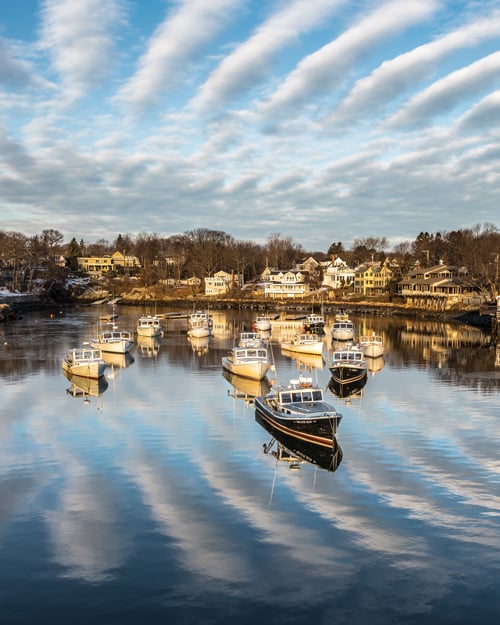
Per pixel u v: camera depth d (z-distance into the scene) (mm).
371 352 69562
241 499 25234
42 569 19609
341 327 97625
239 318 142875
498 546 21141
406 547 21047
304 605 17703
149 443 33250
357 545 21203
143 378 54906
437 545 21203
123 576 19203
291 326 126062
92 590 18438
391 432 35594
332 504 24703
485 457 30797
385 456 30969
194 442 33500
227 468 29109
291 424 33312
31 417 39062
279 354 75938
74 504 24719
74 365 53781
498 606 17672
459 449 32156
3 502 24938
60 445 32812
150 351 76625
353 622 16938
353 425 37281
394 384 51750
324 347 85375
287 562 20047
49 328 108625
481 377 55531
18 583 18812
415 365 63562
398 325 121688
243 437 34562
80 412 40594
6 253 197250
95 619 17047
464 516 23562
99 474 28234
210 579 19047
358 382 51781
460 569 19625
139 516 23547
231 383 52438
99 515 23672
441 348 80125
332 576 19203
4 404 43000
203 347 81375
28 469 28938
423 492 25984
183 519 23281
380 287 195250
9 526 22688
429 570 19562
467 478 27719
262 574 19328
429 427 36781
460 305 142750
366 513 23812
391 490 26203
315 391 36844
